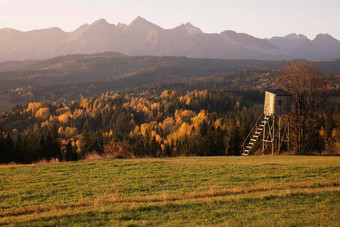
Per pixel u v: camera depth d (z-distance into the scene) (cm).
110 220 1318
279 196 1584
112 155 3603
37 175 2406
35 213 1476
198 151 8962
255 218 1273
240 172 2311
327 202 1454
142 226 1238
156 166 2672
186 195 1681
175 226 1221
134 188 1923
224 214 1350
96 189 1931
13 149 8162
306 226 1145
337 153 3891
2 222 1339
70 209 1520
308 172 2228
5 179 2264
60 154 8406
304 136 4172
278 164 2625
